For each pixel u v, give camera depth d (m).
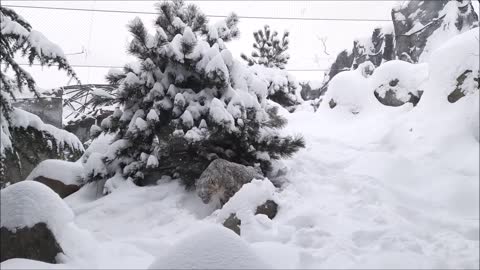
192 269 2.71
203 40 8.11
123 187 7.18
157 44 7.50
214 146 7.16
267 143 7.16
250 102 7.30
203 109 7.25
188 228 5.76
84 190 7.63
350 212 5.45
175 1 8.25
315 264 4.18
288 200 5.95
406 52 15.02
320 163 7.48
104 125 7.81
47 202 4.18
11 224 4.00
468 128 6.91
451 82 7.75
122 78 7.98
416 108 8.39
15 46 5.95
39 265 3.70
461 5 14.09
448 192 5.82
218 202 6.37
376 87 9.77
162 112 7.51
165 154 7.00
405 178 6.43
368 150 7.74
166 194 6.91
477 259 4.06
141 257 4.49
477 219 5.16
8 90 5.87
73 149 6.70
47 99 11.91
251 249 2.93
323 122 9.95
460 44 7.92
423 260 4.11
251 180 6.44
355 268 4.02
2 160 5.57
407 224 4.95
